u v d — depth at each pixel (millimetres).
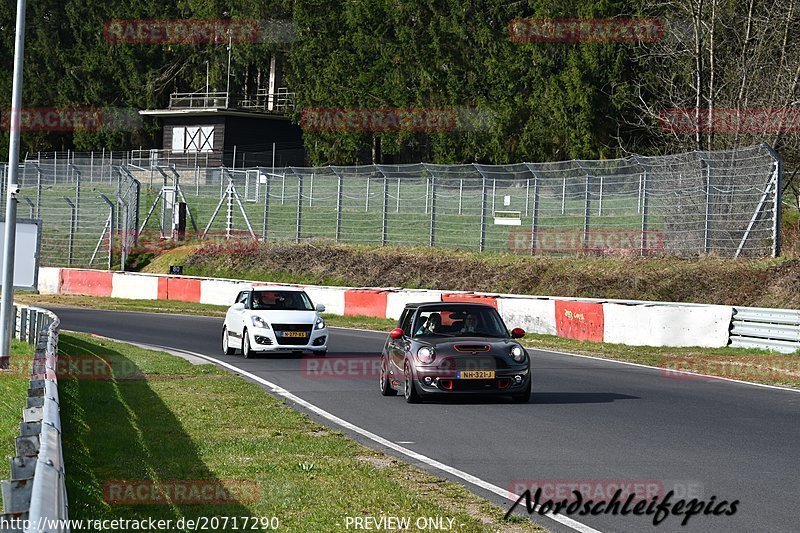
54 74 192250
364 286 88000
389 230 97062
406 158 144750
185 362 44906
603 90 99750
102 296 101875
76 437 24562
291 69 161125
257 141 155875
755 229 70312
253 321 48844
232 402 32312
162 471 21078
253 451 23609
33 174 135250
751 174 69375
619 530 16641
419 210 98375
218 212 114000
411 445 24938
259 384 38500
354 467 21828
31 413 17359
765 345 49031
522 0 124625
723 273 67875
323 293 82750
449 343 33062
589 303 58906
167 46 181125
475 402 33531
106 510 17516
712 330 52375
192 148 157875
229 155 153500
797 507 18125
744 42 86000
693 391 36875
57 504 10523
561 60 111312
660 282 69625
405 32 129875
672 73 94438
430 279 84875
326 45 142250
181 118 159250
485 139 117188
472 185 94375
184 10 185500
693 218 73875
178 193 113375
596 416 30172
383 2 134625
